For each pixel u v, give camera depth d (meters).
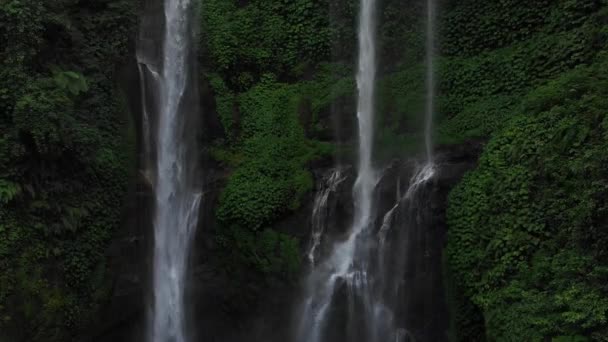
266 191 12.84
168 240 13.66
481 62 13.11
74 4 13.04
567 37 12.04
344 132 13.61
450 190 11.97
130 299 12.84
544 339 8.69
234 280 12.97
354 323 12.22
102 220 12.24
